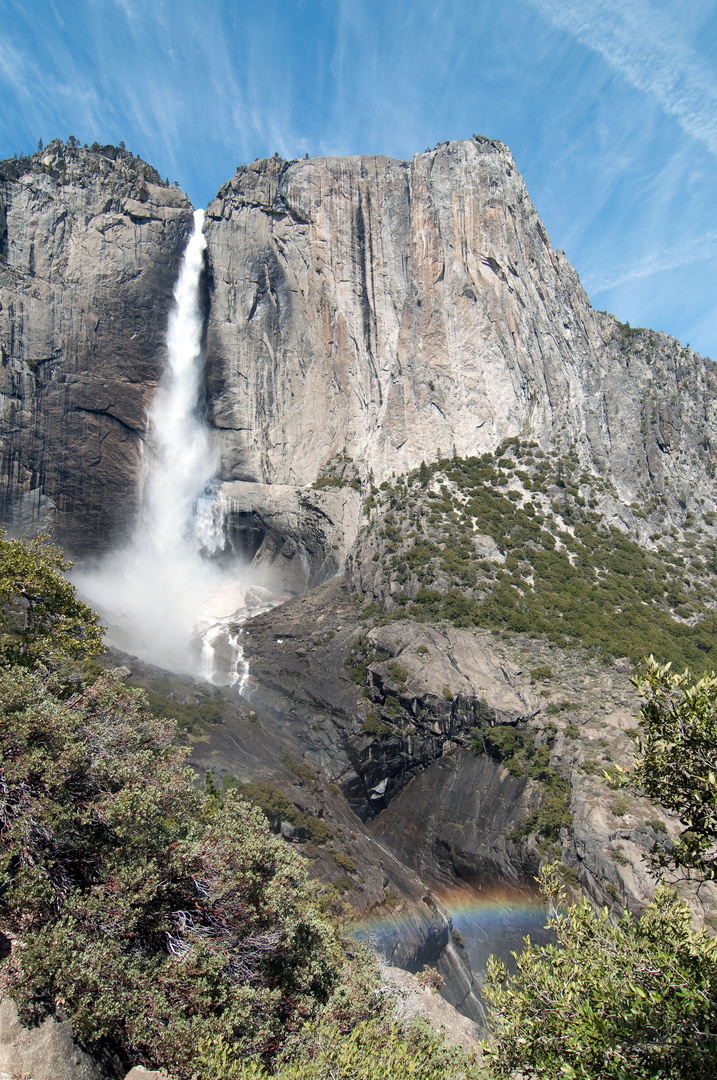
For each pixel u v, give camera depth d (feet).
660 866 45.85
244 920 56.54
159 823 57.72
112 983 45.11
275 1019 52.34
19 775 51.42
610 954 45.24
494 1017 48.39
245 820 65.98
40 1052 40.78
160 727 69.51
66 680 77.00
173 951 51.67
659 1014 38.60
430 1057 54.24
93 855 53.06
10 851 48.19
